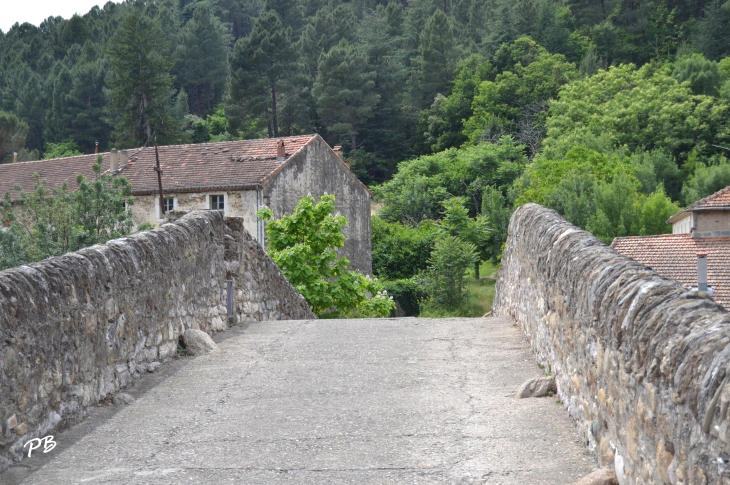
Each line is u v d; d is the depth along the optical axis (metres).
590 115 66.38
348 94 74.88
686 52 84.00
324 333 9.94
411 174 60.25
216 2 120.50
